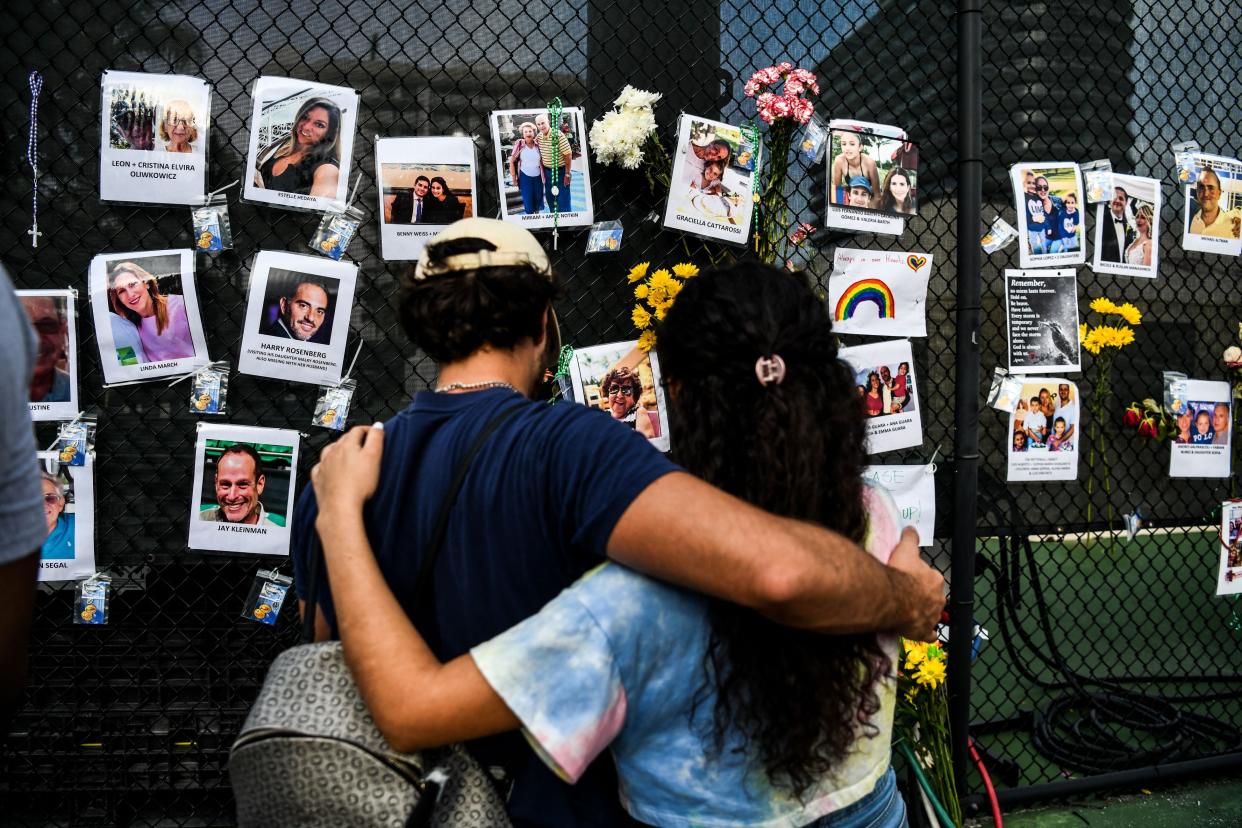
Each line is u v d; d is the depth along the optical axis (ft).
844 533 3.09
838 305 8.18
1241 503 9.32
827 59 8.48
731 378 3.02
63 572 7.05
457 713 2.58
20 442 2.54
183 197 7.07
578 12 7.87
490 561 2.95
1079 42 9.14
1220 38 10.00
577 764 2.62
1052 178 8.57
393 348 7.65
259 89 7.11
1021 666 10.18
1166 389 9.05
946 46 8.79
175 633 7.57
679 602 2.78
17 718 7.41
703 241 8.11
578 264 7.89
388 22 7.55
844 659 2.94
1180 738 9.58
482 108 7.71
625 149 7.45
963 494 7.75
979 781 9.14
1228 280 10.23
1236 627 10.75
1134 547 17.79
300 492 7.58
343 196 7.30
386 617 2.71
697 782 2.89
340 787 2.65
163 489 7.41
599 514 2.68
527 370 3.47
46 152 7.11
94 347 7.22
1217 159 9.37
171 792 7.70
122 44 7.16
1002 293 9.13
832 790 3.07
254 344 7.20
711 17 8.15
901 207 8.31
